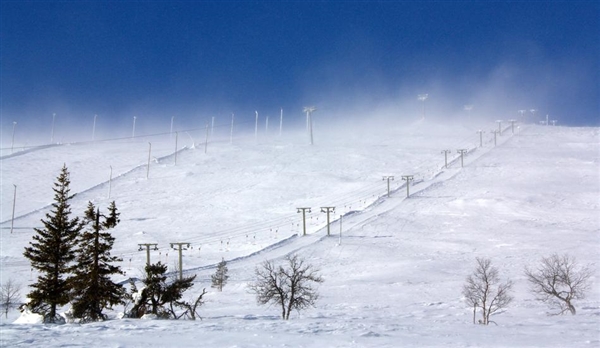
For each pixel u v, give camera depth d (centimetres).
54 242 3606
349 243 7944
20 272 6588
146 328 2558
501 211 9856
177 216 10888
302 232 9025
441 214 9806
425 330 2594
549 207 10088
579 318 3344
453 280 5584
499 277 5441
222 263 5856
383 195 11319
